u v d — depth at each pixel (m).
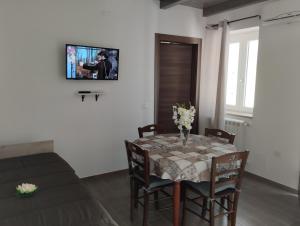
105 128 3.85
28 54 3.14
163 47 4.52
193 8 4.51
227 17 4.34
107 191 3.44
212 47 4.61
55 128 3.44
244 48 4.46
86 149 3.72
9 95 3.08
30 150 3.06
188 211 2.93
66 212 1.71
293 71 3.46
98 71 3.59
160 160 2.40
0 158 2.88
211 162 2.34
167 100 4.71
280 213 2.97
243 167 2.44
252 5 3.88
